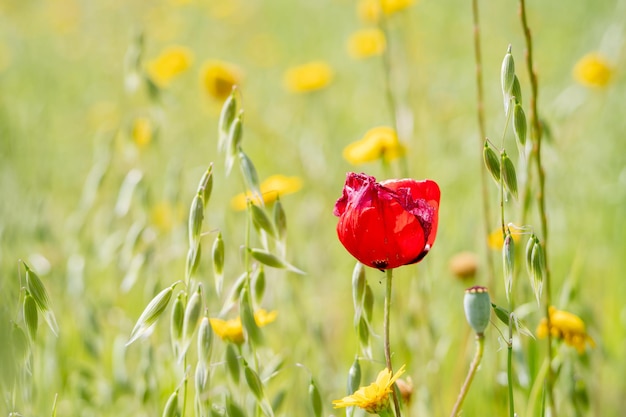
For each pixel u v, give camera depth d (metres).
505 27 2.64
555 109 1.58
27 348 0.92
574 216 1.52
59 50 3.00
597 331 1.12
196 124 2.11
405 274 1.26
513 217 1.12
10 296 0.98
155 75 1.70
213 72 1.52
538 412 1.05
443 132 1.74
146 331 0.92
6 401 0.92
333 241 1.60
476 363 0.89
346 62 2.66
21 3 3.56
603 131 1.79
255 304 0.99
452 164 1.65
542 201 0.96
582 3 2.79
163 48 2.91
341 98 2.28
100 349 1.12
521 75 2.08
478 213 1.44
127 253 1.17
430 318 1.15
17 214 1.37
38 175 1.61
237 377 0.95
